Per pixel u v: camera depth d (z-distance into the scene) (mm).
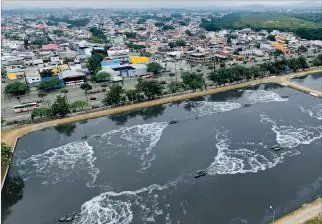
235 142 137000
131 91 188500
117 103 184875
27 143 146125
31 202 103625
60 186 111688
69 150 137750
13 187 112062
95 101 192750
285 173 112125
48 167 124312
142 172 117812
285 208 94062
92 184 111875
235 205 96812
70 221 94125
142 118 171875
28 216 96938
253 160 121875
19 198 106000
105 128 159250
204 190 105188
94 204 101250
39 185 112812
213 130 150625
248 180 109250
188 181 110812
